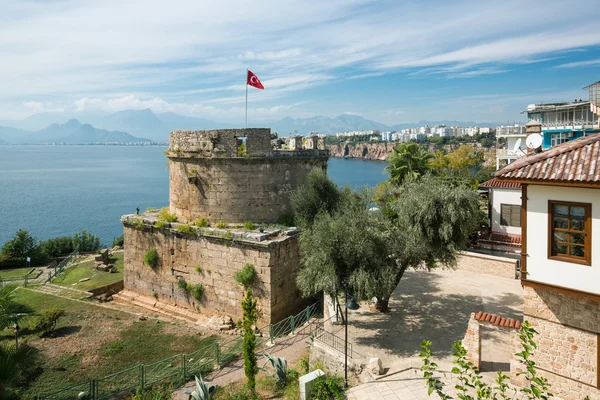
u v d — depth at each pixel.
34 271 43.03
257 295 27.30
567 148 15.16
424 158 45.84
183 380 20.30
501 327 16.55
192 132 30.58
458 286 30.20
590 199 13.85
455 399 15.92
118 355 23.66
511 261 31.91
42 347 24.30
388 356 19.97
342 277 21.61
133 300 33.31
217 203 30.22
